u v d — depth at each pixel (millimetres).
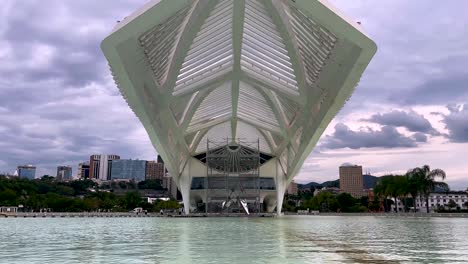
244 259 5055
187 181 35281
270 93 22672
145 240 8219
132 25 11711
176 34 14578
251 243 7410
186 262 4781
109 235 9945
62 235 10008
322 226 15148
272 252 5855
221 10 14117
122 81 14195
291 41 14672
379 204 65188
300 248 6480
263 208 39875
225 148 33969
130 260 5020
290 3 11812
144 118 17484
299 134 25688
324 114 17609
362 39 11984
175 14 12484
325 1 11570
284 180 35844
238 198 34094
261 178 35656
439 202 89250
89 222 20156
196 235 9781
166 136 22828
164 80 16859
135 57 13500
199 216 30469
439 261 4965
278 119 25562
